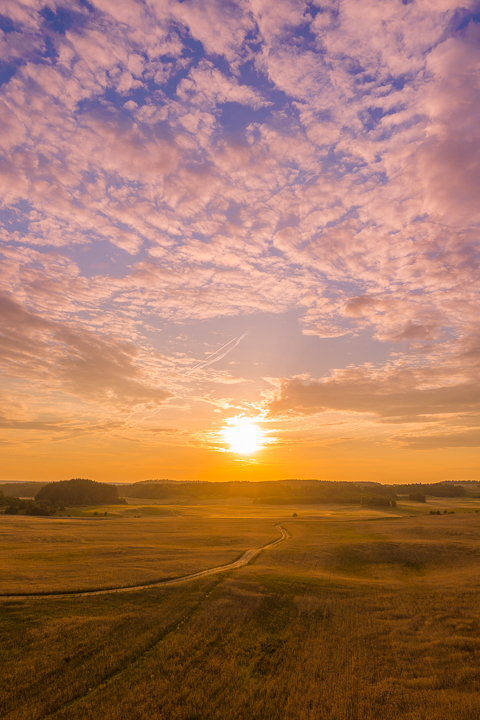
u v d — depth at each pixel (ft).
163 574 137.90
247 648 86.53
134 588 121.60
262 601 114.32
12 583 119.85
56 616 97.19
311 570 160.25
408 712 63.26
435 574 155.94
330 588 130.11
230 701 67.10
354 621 102.63
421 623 100.32
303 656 83.41
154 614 101.24
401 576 155.43
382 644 88.79
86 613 100.07
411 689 70.23
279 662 81.15
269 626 98.73
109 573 137.08
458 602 114.01
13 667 74.28
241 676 75.25
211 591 121.39
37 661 76.79
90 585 121.29
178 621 98.32
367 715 62.90
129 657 80.33
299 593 123.44
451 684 71.36
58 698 66.39
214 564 160.66
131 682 72.02
